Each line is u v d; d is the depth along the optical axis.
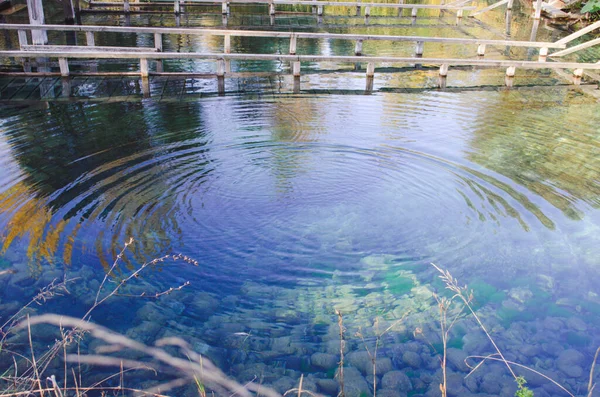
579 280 4.30
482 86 10.30
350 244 4.77
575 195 5.62
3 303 3.94
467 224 5.09
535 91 9.98
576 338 3.72
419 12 20.06
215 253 4.61
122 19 16.42
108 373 3.38
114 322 3.81
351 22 17.52
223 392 3.24
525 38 15.50
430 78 10.83
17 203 5.21
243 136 7.18
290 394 3.23
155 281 4.24
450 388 3.31
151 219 5.04
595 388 3.29
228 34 11.33
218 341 3.67
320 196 5.61
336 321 3.85
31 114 7.98
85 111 8.16
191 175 5.96
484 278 4.32
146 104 8.56
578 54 13.52
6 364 3.41
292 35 11.51
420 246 4.75
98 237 4.73
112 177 5.83
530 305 4.03
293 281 4.28
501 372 3.43
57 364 3.44
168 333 3.72
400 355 3.55
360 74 10.98
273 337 3.71
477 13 18.78
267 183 5.86
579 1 18.14
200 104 8.62
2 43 12.61
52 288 3.96
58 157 6.35
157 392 3.22
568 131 7.62
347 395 3.23
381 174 6.12
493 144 7.05
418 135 7.35
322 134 7.32
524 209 5.34
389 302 4.05
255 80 10.21
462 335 3.74
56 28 10.90
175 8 17.53
